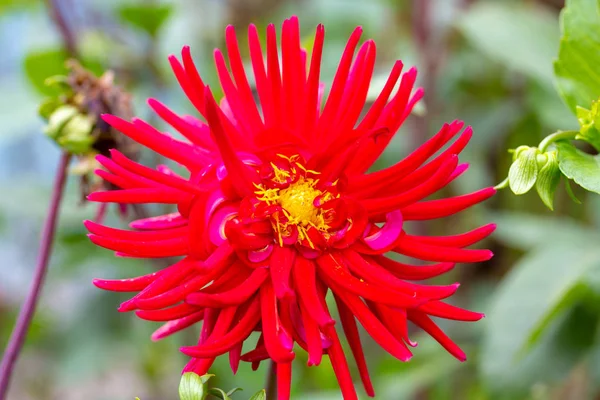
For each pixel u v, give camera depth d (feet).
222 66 1.56
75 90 1.82
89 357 2.89
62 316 3.32
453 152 1.48
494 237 2.67
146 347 3.02
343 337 2.42
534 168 1.54
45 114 1.84
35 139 4.04
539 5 2.78
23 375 3.59
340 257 1.50
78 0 2.98
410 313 1.51
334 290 1.49
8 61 3.80
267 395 1.60
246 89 1.54
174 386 3.15
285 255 1.49
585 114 1.58
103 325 2.91
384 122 1.51
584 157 1.56
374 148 1.52
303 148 1.52
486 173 2.80
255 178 1.51
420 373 2.28
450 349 1.50
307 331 1.46
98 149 1.82
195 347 1.43
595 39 1.64
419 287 1.45
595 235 2.30
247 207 1.49
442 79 2.67
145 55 2.57
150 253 1.46
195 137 1.55
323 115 1.54
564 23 1.65
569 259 2.10
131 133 1.51
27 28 3.43
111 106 1.81
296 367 2.33
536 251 2.25
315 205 1.50
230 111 1.60
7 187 2.58
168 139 1.53
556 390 2.46
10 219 3.06
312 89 1.53
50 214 1.83
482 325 2.60
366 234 1.51
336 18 2.98
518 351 2.02
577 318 2.08
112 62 2.54
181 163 1.52
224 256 1.46
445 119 2.77
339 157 1.50
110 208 2.49
